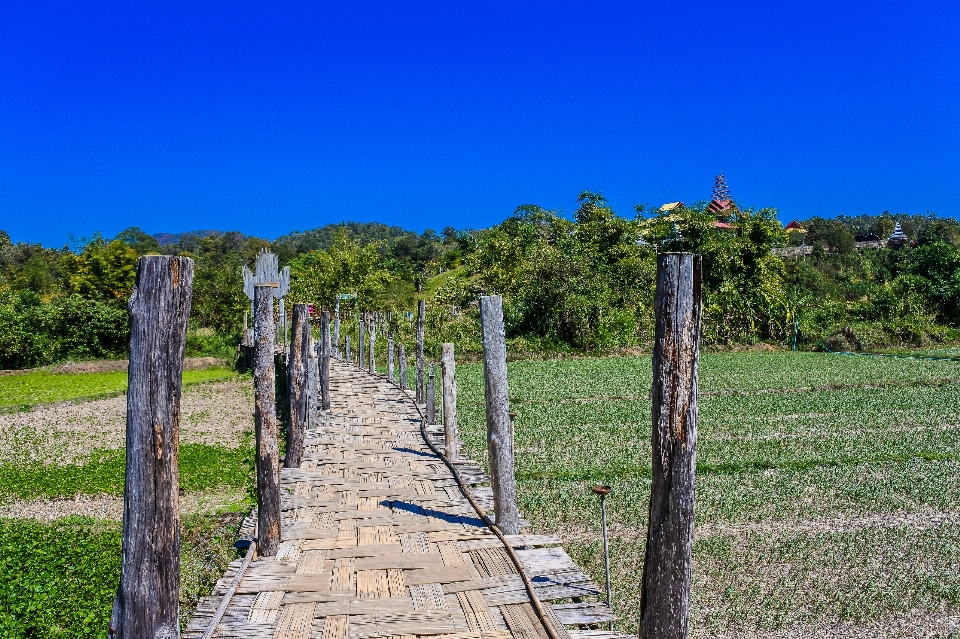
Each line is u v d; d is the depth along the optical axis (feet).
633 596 25.17
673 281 14.12
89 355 133.08
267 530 22.89
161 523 13.99
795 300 142.00
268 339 23.34
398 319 128.16
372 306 141.69
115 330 134.92
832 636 22.34
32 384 101.35
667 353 14.23
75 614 22.79
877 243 276.62
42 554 28.04
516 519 24.99
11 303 131.03
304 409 44.50
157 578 13.97
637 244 157.38
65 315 131.95
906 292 148.36
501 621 18.20
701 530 31.68
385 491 30.48
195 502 37.55
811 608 24.07
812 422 58.70
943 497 36.24
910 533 31.04
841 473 41.34
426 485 31.53
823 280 171.32
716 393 76.02
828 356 116.88
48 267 233.96
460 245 229.04
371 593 19.83
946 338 136.15
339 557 22.58
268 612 18.66
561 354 116.78
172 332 14.06
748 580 26.32
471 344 115.44
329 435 43.14
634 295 141.08
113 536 31.30
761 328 138.00
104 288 173.68
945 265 153.69
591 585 20.51
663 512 14.42
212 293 155.74
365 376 76.95
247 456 48.96
